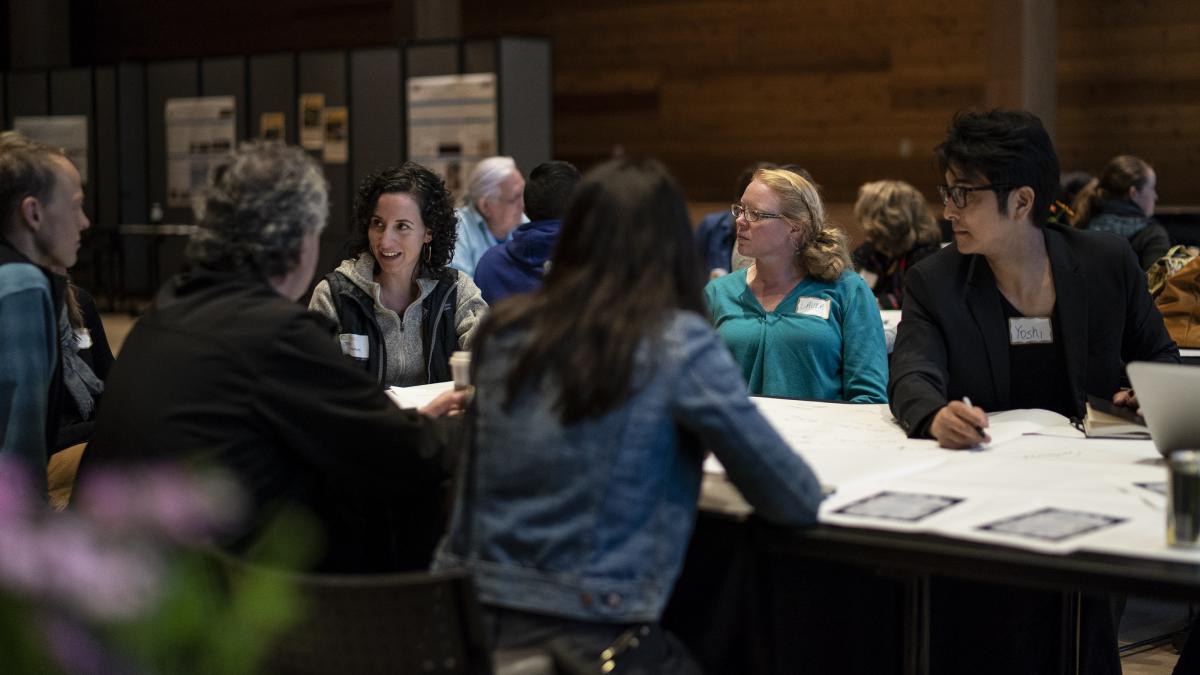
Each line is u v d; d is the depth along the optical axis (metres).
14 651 0.74
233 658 0.77
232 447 1.94
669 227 1.73
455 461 2.10
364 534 2.18
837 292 3.36
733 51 13.49
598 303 1.68
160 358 1.98
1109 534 1.69
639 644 1.67
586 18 14.41
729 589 1.96
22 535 0.78
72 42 17.83
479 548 1.73
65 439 2.88
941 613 2.60
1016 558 1.61
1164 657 3.60
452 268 3.43
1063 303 2.53
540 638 1.68
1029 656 2.67
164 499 0.83
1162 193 11.48
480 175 5.21
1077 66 11.78
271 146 2.12
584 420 1.66
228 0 16.53
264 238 2.04
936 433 2.31
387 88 11.69
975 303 2.57
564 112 14.69
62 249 2.55
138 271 13.99
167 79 13.48
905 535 1.73
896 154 12.63
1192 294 3.66
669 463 1.68
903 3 12.43
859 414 2.68
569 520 1.67
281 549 0.87
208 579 0.83
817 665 2.17
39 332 2.37
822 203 3.44
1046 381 2.58
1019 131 2.44
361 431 1.98
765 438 1.71
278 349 1.96
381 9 15.40
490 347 1.75
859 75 12.76
